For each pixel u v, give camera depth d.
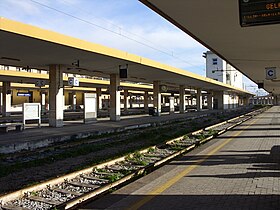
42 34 15.34
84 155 12.86
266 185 7.29
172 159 11.59
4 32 13.84
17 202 6.73
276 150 12.27
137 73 32.84
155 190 7.10
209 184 7.50
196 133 20.08
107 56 20.78
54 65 23.89
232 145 14.14
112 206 6.09
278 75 34.97
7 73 33.31
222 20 11.84
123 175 9.12
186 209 5.76
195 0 9.53
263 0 6.57
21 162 11.50
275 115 41.94
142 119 33.97
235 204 5.96
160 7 10.23
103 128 22.45
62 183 8.22
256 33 14.09
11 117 38.09
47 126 23.56
